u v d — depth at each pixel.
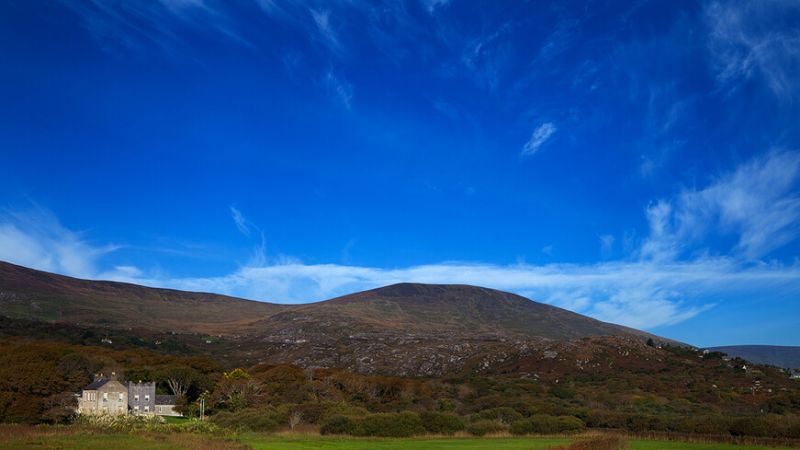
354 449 67.06
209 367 159.88
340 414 89.19
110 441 60.41
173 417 117.06
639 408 112.88
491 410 99.62
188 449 57.47
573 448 70.31
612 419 94.44
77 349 150.62
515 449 69.12
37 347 129.88
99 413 89.56
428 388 137.00
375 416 85.94
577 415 98.12
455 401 121.56
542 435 87.12
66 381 102.50
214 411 117.94
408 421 85.31
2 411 85.06
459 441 79.19
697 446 73.75
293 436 80.38
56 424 79.75
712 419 87.62
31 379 89.88
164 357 170.12
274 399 117.75
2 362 104.12
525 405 108.31
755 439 77.50
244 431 81.56
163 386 138.50
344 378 134.62
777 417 87.62
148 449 55.41
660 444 76.44
